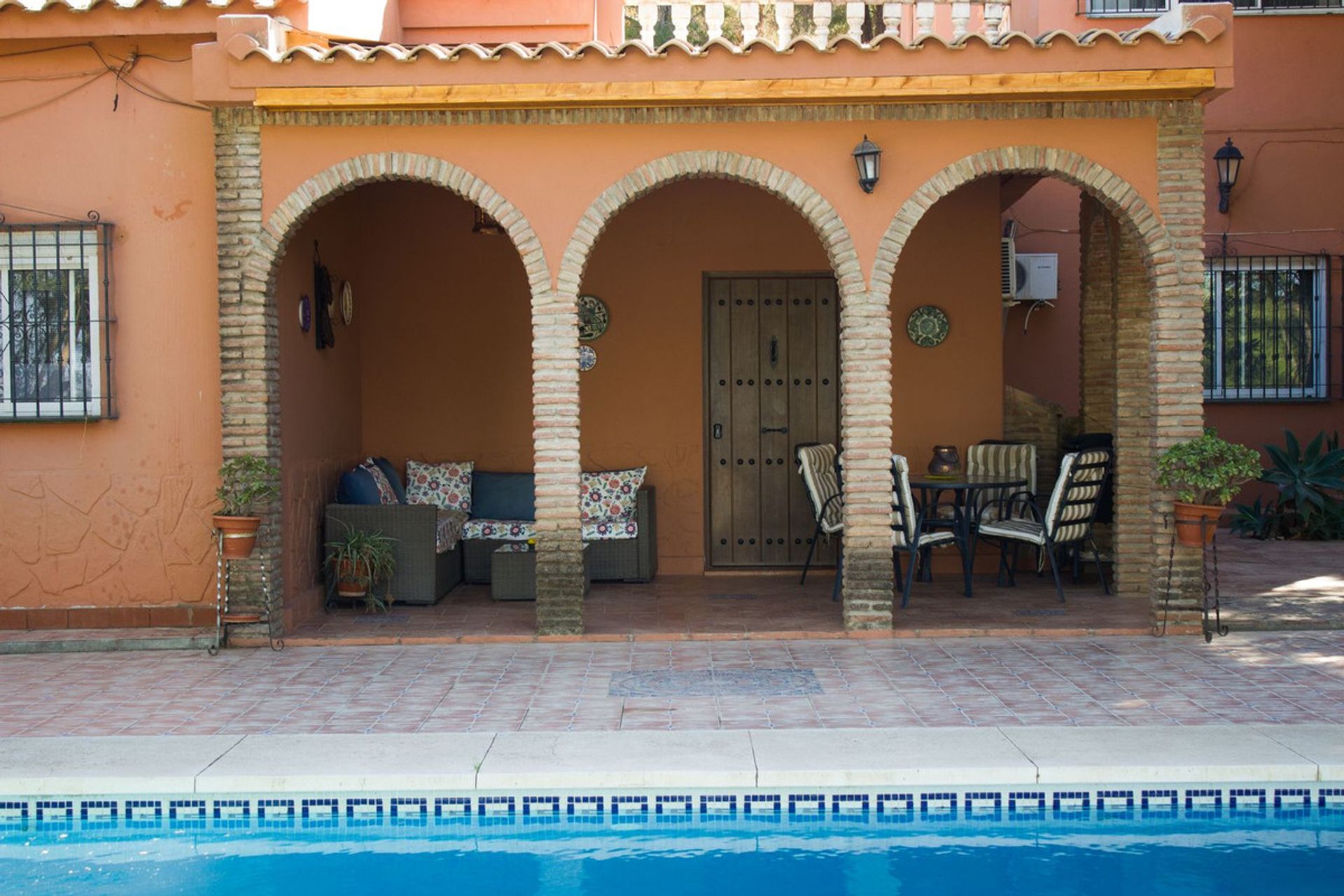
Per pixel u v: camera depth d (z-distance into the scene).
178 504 8.05
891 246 7.73
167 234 7.99
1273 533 12.09
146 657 7.57
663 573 10.45
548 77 7.54
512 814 5.16
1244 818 5.12
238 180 7.70
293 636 7.97
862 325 7.77
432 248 10.48
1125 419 9.00
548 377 7.78
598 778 5.15
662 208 10.39
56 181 8.02
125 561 8.09
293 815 5.18
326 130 7.71
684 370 10.41
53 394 8.11
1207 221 12.87
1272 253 12.84
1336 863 4.76
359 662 7.39
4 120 8.00
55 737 5.79
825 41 8.09
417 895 4.59
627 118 7.71
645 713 6.12
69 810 5.19
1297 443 12.10
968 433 10.30
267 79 7.52
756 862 4.85
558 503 7.82
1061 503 8.66
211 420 8.03
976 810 5.13
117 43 7.94
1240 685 6.54
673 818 5.14
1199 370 7.70
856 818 5.13
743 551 10.51
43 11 7.75
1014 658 7.25
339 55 7.51
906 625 8.05
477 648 7.74
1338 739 5.48
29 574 8.09
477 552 9.95
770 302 10.48
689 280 10.39
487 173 7.74
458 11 10.03
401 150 7.73
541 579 7.85
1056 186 13.51
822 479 9.64
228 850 5.01
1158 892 4.51
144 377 8.04
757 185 7.83
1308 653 7.27
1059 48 7.47
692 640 7.88
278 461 7.96
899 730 5.72
